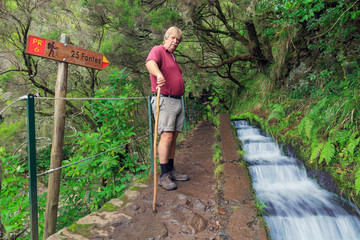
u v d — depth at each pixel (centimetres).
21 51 507
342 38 352
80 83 725
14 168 243
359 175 204
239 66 977
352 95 277
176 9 484
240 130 578
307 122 298
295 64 513
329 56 405
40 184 741
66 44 221
